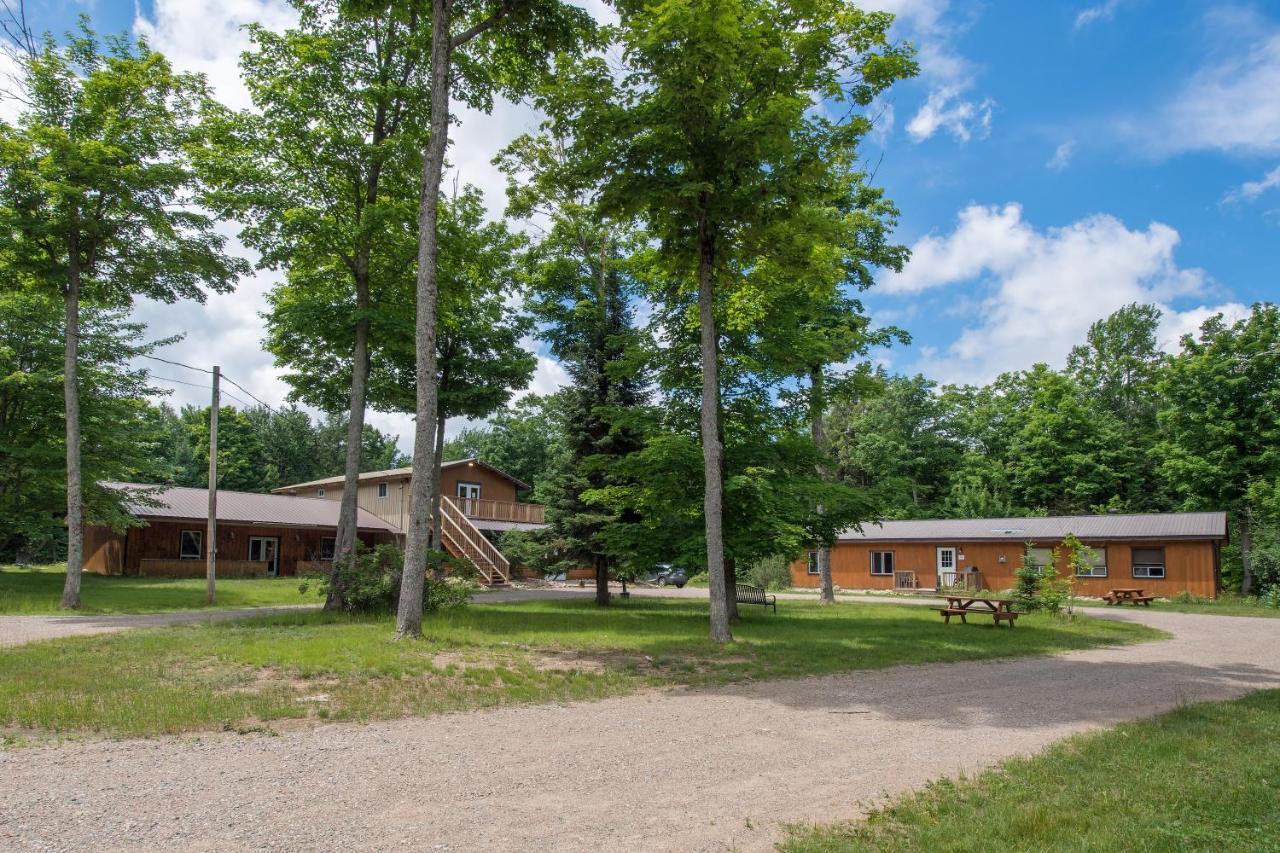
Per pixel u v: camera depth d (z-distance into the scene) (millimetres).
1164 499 45312
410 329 18453
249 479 60969
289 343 20469
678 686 9867
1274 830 4625
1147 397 55281
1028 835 4512
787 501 17422
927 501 54562
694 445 17469
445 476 42312
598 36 15336
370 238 17875
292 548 39219
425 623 15398
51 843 4223
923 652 13352
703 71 12805
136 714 7250
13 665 9750
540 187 15211
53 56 19266
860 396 20734
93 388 27297
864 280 24781
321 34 17406
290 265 18828
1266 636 17531
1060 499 46594
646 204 13938
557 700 8820
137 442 30453
